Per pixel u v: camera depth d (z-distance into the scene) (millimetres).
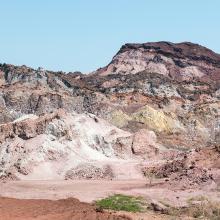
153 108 135625
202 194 56156
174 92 157500
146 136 90562
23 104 128500
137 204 51062
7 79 146500
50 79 145625
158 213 47531
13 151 78312
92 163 77312
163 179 69312
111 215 44344
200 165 71375
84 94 139375
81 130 85562
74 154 79750
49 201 53375
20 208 48656
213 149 76250
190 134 127688
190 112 142500
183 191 58406
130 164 78000
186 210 47594
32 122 83000
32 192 60531
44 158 77188
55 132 82250
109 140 87438
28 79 143250
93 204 51594
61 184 67375
